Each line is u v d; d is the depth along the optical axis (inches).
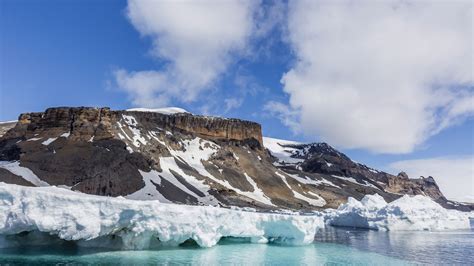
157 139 7839.6
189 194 6077.8
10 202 1284.4
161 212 1460.4
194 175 7057.1
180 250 1592.0
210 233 1642.5
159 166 6702.8
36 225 1250.6
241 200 6579.7
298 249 1899.6
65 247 1460.4
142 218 1421.0
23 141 6358.3
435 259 1756.9
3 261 1240.2
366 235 2807.6
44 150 5979.3
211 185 6840.6
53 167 5561.0
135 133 7539.4
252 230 1849.2
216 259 1478.8
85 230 1293.1
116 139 6550.2
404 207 3334.2
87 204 1332.4
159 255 1460.4
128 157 6314.0
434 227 3366.1
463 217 3814.0
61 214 1283.2
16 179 5027.1
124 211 1378.0
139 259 1369.3
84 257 1338.6
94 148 6156.5
